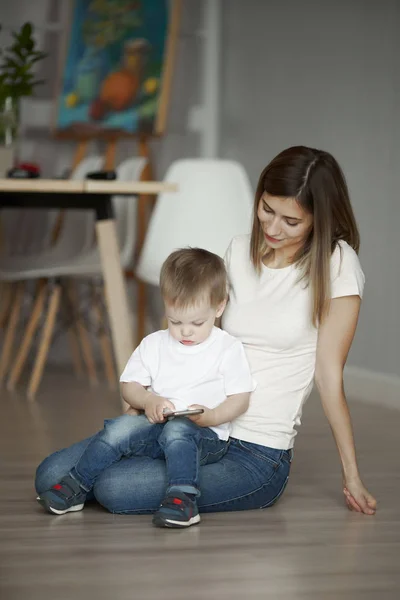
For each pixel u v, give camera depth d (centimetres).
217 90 664
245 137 638
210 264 254
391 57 495
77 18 655
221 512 259
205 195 487
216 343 256
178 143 688
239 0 646
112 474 253
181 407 252
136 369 259
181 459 243
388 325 498
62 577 202
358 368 523
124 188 420
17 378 538
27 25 489
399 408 473
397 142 491
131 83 624
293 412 263
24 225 688
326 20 551
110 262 434
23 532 237
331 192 252
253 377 262
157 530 239
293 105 584
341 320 256
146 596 190
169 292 251
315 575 205
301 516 257
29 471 316
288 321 259
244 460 260
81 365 601
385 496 283
